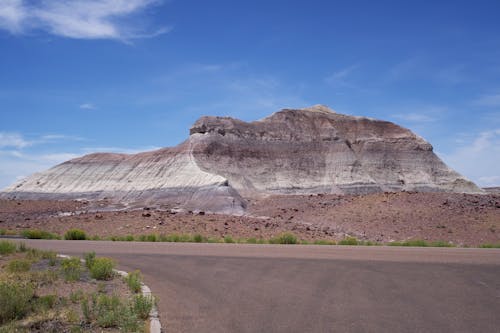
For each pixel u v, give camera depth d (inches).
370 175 4586.6
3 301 392.8
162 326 378.3
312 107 5625.0
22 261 671.1
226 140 4296.3
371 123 5226.4
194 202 3110.2
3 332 343.3
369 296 484.4
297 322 384.5
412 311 417.7
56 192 4101.9
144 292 502.3
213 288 541.6
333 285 550.0
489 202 2359.7
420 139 5032.0
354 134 5059.1
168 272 674.2
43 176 4335.6
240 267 716.7
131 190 3750.0
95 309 408.2
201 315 413.1
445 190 4621.1
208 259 830.5
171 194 3417.8
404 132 5132.9
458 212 2154.3
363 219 2202.3
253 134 4534.9
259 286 550.0
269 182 4158.5
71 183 4163.4
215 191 3125.0
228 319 397.7
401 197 2498.8
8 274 579.2
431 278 595.5
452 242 1743.4
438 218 2082.9
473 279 586.9
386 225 2062.0
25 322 375.6
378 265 726.5
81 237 1596.9
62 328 364.2
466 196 2532.0
